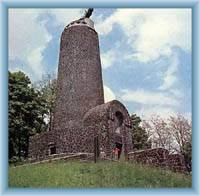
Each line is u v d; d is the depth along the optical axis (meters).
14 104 40.59
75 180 22.91
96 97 35.25
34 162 32.41
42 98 43.81
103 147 31.66
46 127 45.00
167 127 43.34
